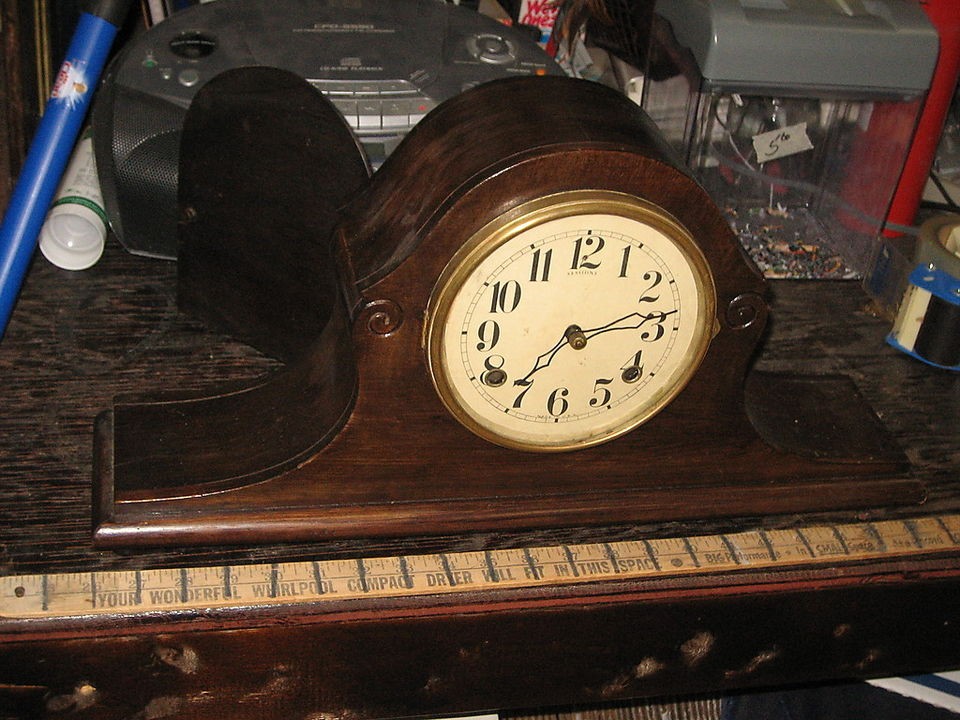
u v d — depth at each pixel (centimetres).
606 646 74
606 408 69
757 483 76
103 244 92
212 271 85
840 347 91
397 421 68
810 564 72
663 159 60
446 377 65
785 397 81
